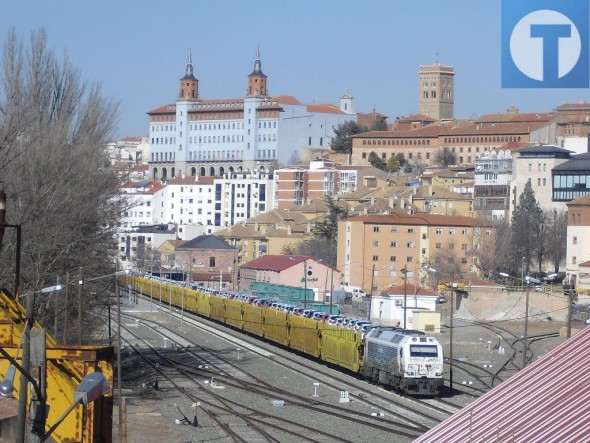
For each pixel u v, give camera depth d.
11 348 36.06
